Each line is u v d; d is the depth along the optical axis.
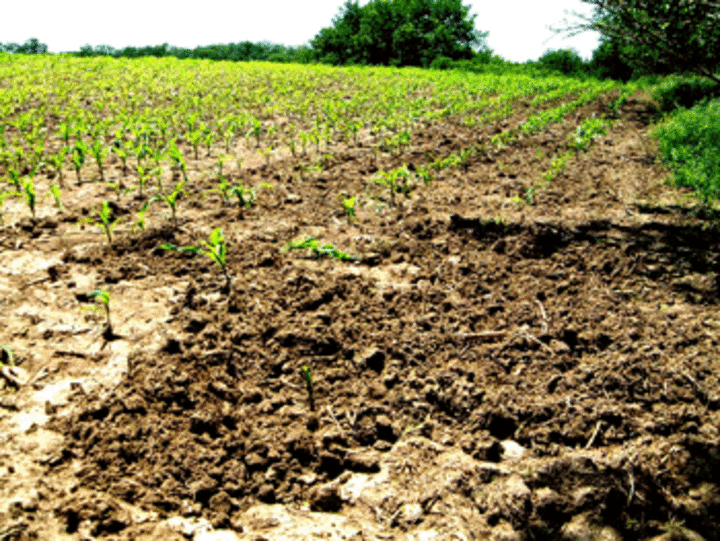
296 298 3.59
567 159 7.82
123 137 7.99
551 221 4.97
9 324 3.02
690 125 9.34
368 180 6.52
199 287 3.65
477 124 10.71
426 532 1.98
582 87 19.89
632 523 2.00
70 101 10.88
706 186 6.04
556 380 2.84
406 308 3.57
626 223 5.09
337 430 2.47
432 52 36.62
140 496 2.00
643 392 2.74
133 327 3.12
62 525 1.83
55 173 6.06
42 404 2.43
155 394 2.53
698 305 3.63
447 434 2.51
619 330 3.30
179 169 6.71
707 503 2.09
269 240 4.54
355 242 4.63
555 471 2.19
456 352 3.10
